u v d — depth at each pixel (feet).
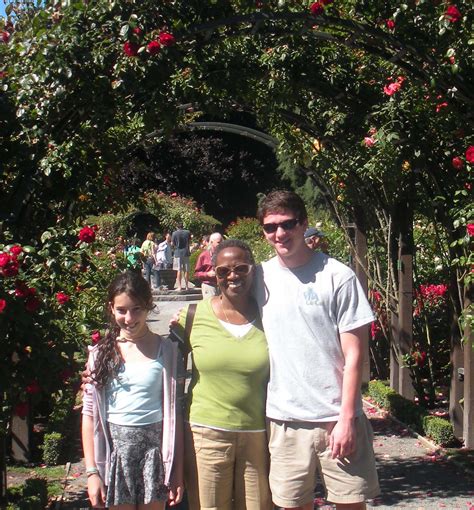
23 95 16.92
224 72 22.75
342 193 31.42
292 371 11.75
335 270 11.87
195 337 12.34
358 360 11.60
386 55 20.30
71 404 27.96
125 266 21.38
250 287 12.29
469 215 20.07
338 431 11.33
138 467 12.32
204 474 12.24
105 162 19.07
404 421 28.22
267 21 19.35
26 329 15.72
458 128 22.21
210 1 18.22
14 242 16.69
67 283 17.46
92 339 18.53
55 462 24.18
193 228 90.84
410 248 29.89
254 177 116.47
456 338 25.34
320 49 24.16
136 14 17.37
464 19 18.17
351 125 27.27
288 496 11.80
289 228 11.75
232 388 12.07
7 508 17.42
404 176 26.53
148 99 18.89
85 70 17.20
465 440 24.50
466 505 19.29
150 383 12.35
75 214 19.39
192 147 111.24
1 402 16.35
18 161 17.42
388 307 31.09
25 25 19.20
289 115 28.27
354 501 11.57
